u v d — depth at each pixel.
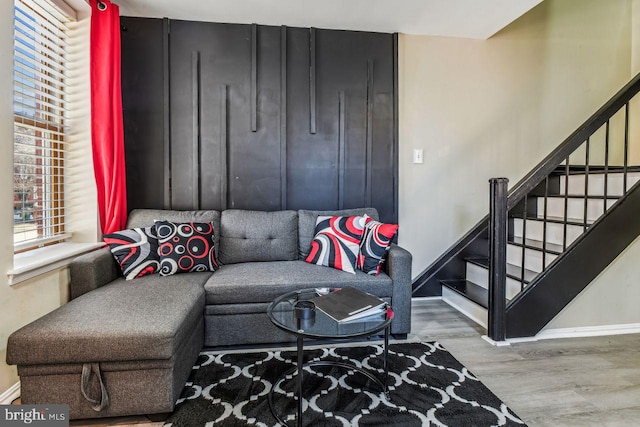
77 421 1.45
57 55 2.20
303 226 2.68
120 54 2.54
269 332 2.13
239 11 2.59
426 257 3.13
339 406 1.55
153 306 1.64
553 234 2.78
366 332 1.40
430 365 1.92
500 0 2.45
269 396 1.60
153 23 2.68
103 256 2.04
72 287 1.90
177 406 1.55
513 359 2.00
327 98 2.92
